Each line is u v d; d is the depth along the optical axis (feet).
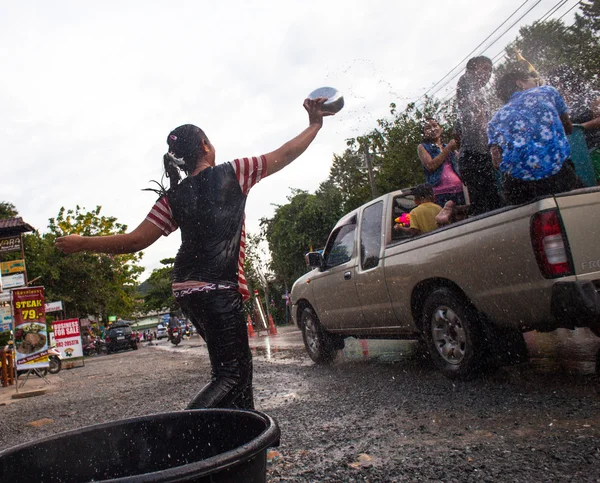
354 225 19.44
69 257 101.14
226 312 7.69
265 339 48.93
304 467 8.62
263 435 4.03
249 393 7.91
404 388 13.99
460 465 7.73
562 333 19.86
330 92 8.42
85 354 107.76
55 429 16.03
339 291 19.44
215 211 7.72
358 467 8.26
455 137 16.44
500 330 12.99
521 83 13.60
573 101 16.24
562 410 9.84
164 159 8.05
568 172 12.07
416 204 17.13
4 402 26.96
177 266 7.93
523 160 11.82
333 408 12.75
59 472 4.62
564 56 45.14
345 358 22.20
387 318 17.10
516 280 11.65
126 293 135.85
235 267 7.89
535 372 13.46
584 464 7.15
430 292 15.08
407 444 9.12
